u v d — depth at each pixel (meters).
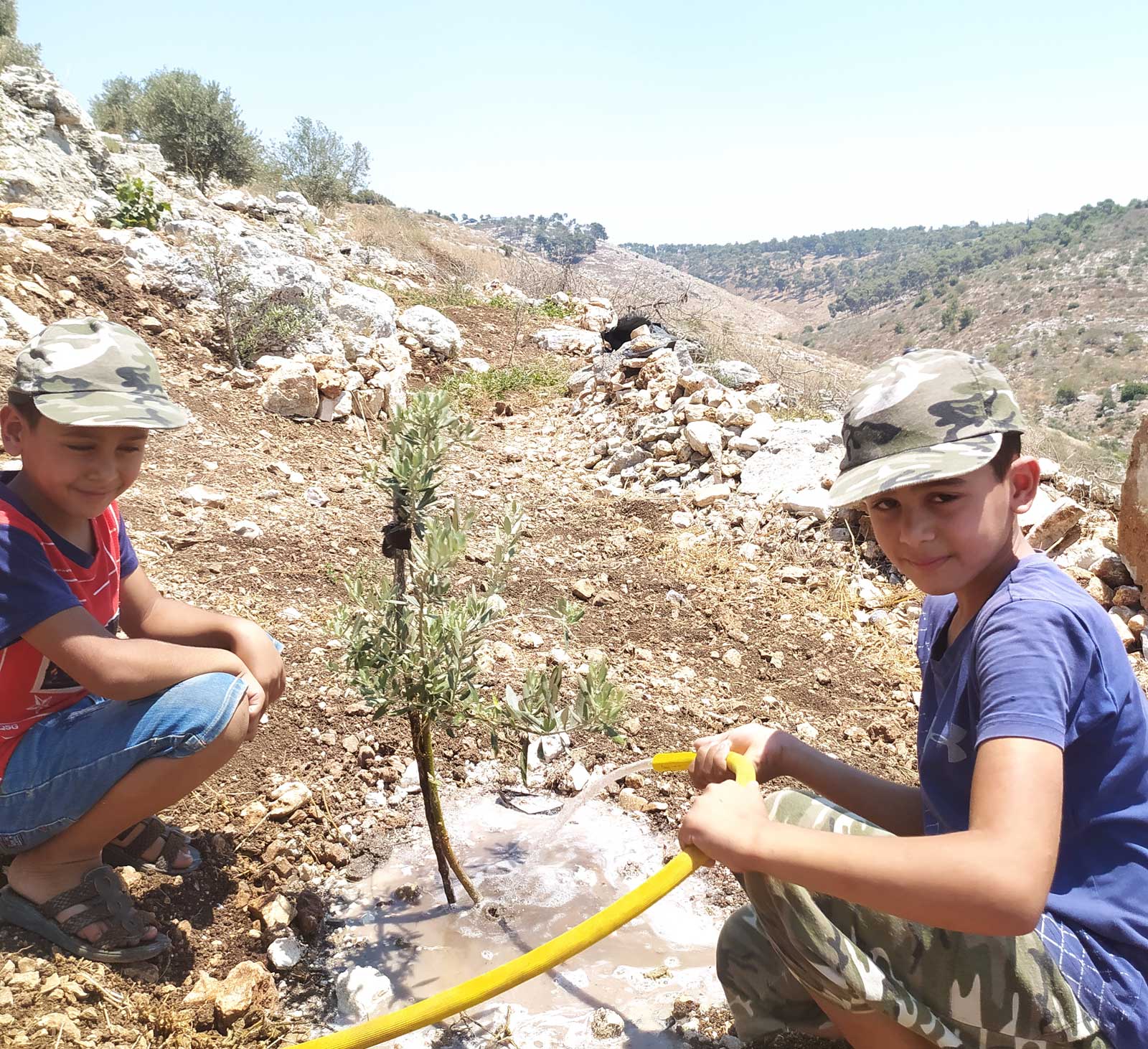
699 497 6.06
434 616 2.42
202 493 4.98
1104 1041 1.63
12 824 2.16
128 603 2.49
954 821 1.71
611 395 8.47
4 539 2.00
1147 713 1.64
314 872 2.76
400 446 2.45
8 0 18.50
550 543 5.43
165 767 2.12
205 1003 2.18
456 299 13.30
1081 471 6.94
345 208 23.00
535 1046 2.24
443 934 2.58
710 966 2.54
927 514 1.62
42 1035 1.94
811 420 7.60
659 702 3.81
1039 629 1.53
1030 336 171.88
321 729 3.24
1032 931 1.51
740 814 1.69
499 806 3.16
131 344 2.13
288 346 7.71
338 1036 1.63
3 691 2.11
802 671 4.31
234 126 17.80
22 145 8.92
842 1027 1.87
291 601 4.06
